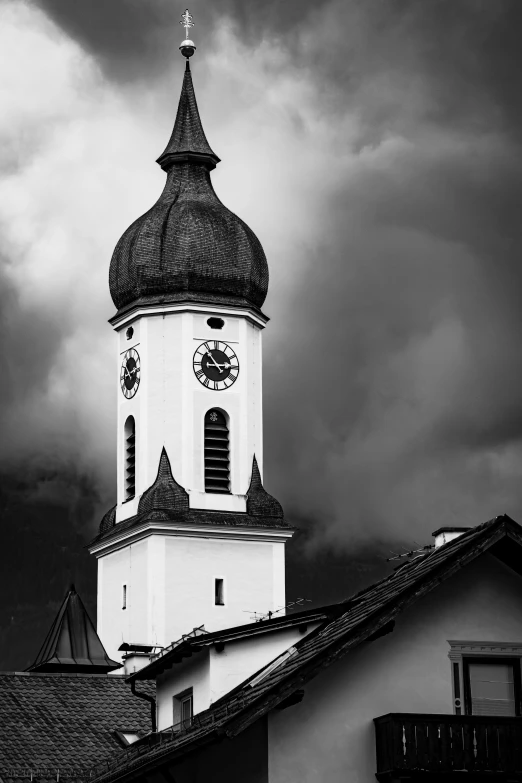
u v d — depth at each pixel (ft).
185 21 313.53
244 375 297.12
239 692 136.98
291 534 292.40
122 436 299.99
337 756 120.47
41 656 246.06
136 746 157.99
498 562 125.59
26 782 166.81
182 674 152.46
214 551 288.71
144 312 297.74
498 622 124.67
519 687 123.85
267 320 304.30
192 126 312.29
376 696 121.90
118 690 186.91
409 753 118.21
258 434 296.51
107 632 295.28
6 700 181.78
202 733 120.98
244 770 122.62
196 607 286.05
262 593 289.53
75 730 177.68
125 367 300.61
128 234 303.89
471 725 119.44
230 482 292.61
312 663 116.26
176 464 291.17
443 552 126.93
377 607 118.62
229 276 299.79
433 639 123.65
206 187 309.22
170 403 293.64
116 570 295.69
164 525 285.43
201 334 296.92
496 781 119.14
